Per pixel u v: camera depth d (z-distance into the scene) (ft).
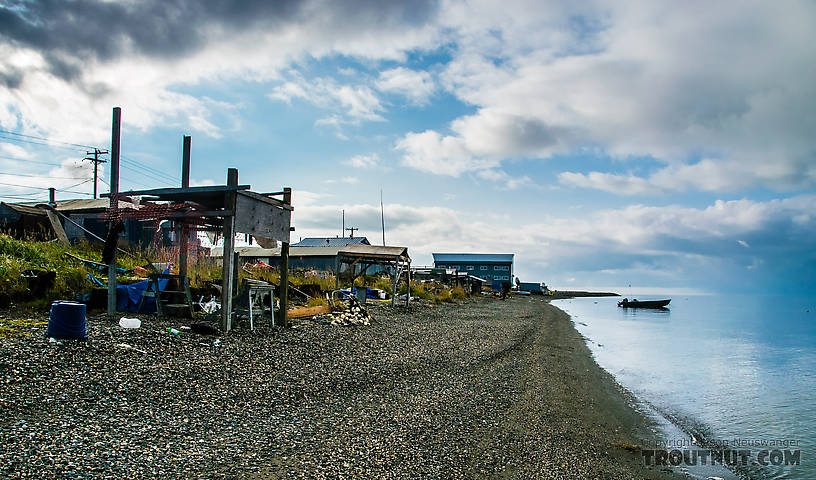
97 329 32.48
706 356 74.64
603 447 28.07
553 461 24.45
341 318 56.18
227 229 39.11
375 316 69.05
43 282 38.55
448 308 106.73
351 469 19.49
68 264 47.39
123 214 39.93
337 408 27.20
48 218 75.10
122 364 26.68
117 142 41.04
